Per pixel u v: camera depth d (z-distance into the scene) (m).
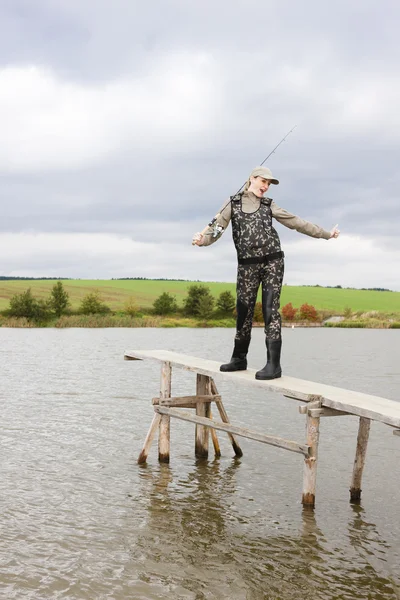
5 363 28.03
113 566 6.69
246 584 6.37
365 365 30.53
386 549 7.40
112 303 97.94
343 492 9.64
